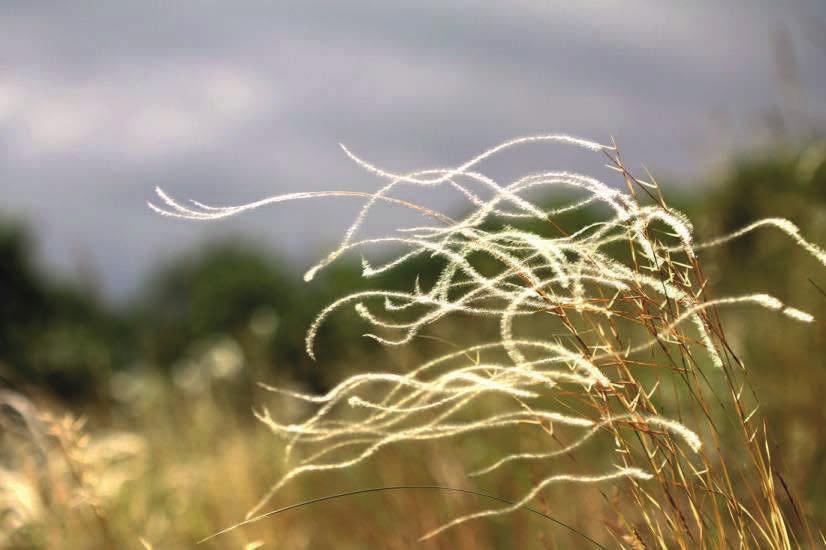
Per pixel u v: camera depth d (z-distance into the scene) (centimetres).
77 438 219
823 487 206
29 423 235
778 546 134
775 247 364
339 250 129
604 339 136
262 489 314
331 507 296
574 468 238
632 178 133
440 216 130
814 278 332
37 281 914
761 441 224
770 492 135
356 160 130
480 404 288
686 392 243
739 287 351
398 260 131
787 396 262
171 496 305
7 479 229
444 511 263
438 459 278
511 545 243
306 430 137
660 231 136
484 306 138
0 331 796
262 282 1112
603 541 198
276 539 278
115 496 260
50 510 226
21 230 938
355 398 133
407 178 130
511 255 133
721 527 135
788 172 397
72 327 862
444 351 300
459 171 131
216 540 274
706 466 136
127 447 283
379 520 283
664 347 133
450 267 131
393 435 136
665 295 131
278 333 775
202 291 1115
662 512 135
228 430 405
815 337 291
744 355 292
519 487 247
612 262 134
